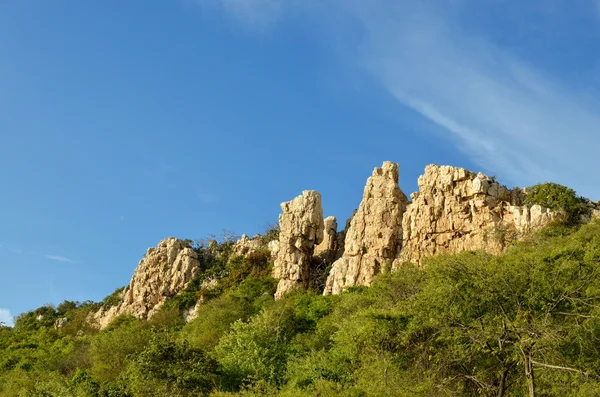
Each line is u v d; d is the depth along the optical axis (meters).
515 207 71.00
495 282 32.97
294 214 91.94
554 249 35.03
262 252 100.62
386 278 61.28
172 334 79.75
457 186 75.00
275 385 51.06
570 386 29.27
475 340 31.39
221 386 51.12
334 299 73.44
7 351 96.31
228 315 78.12
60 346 93.31
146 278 110.12
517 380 32.16
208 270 105.94
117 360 67.50
